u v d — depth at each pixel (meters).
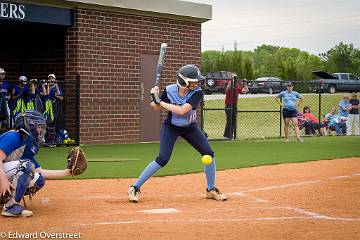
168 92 17.02
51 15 34.72
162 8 39.16
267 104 73.88
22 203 16.53
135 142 38.75
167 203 16.75
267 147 35.69
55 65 37.50
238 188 19.58
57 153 30.67
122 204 16.56
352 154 31.23
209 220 14.23
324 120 48.59
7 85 33.25
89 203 16.70
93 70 36.47
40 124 15.16
